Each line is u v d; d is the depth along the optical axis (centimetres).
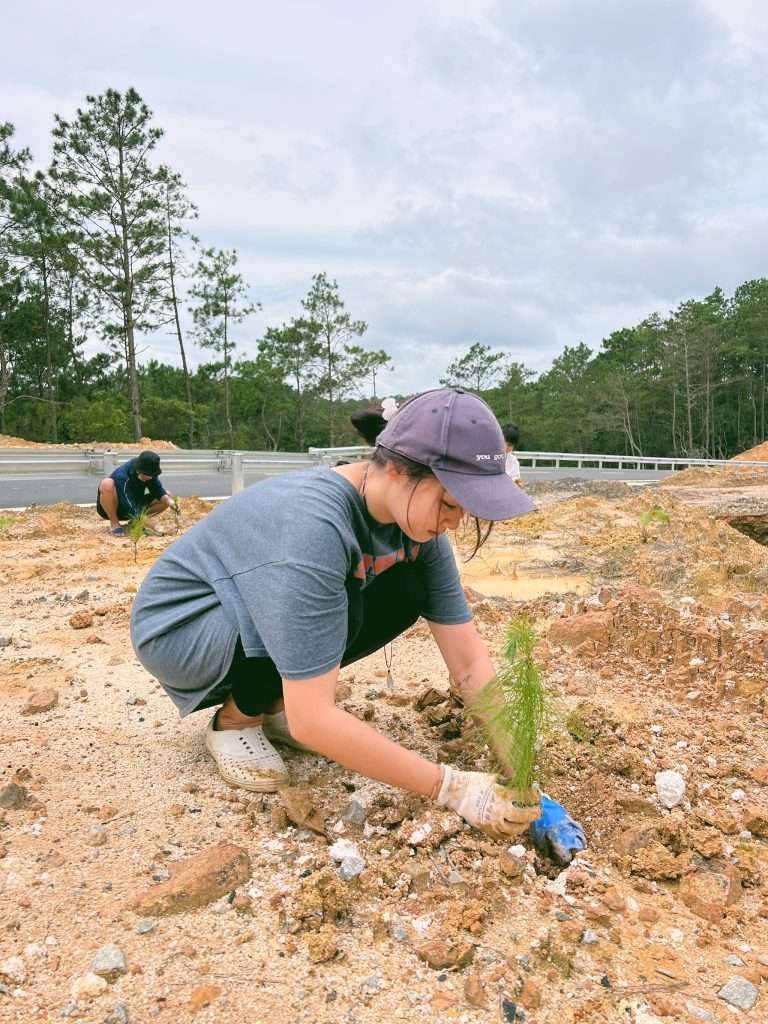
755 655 352
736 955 184
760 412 6581
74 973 170
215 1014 160
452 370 6656
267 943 181
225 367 4516
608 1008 166
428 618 256
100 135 3253
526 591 510
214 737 250
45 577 543
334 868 206
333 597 197
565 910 196
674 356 6406
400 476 197
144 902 189
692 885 208
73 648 380
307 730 198
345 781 250
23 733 281
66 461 1081
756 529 900
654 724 295
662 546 628
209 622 222
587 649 372
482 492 189
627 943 186
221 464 1202
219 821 228
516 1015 162
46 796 239
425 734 282
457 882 202
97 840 215
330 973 172
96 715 299
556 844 215
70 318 4094
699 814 237
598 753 265
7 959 173
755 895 207
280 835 221
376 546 217
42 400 4100
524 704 206
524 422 7144
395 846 216
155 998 164
